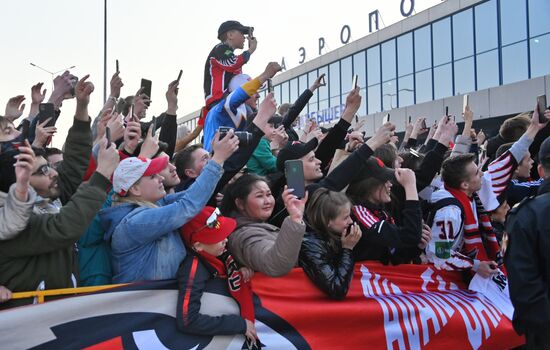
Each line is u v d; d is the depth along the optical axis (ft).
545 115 13.97
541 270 8.66
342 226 10.28
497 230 14.49
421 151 17.19
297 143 11.94
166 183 10.49
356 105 13.23
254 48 15.89
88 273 9.15
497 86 77.10
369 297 11.06
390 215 12.63
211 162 8.91
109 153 8.38
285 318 9.87
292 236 8.84
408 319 11.19
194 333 8.70
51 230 7.76
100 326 8.22
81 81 9.69
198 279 8.83
